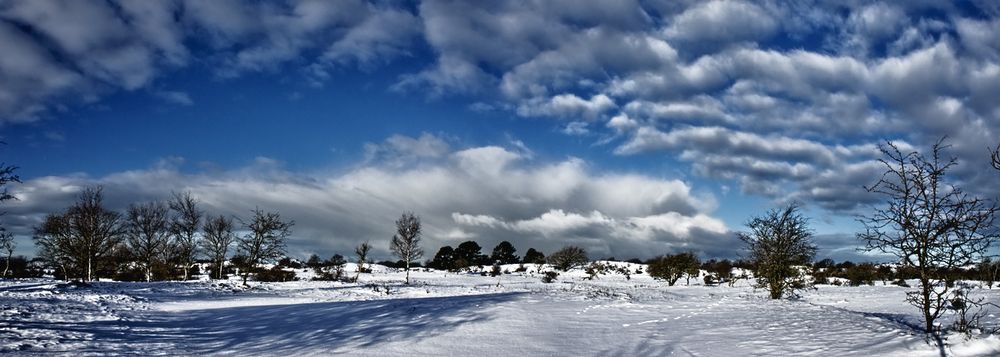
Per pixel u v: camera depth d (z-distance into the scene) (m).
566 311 15.20
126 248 49.22
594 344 10.66
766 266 25.34
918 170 9.31
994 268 9.27
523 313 14.21
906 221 9.38
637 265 80.00
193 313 18.72
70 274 42.75
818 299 24.56
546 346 10.45
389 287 37.31
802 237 25.22
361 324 13.09
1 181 18.73
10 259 52.00
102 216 39.91
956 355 7.81
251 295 29.89
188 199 49.75
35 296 21.77
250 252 39.69
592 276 64.06
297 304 20.97
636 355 9.65
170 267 51.44
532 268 80.50
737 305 17.64
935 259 9.34
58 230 39.41
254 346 10.97
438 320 13.12
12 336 10.80
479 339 11.04
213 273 55.69
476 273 73.44
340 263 69.25
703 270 61.06
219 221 48.53
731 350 9.66
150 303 22.66
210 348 10.84
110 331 12.70
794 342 9.95
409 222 51.12
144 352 10.09
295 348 10.54
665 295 23.25
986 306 17.55
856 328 10.86
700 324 13.00
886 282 43.59
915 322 13.02
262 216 40.34
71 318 15.09
